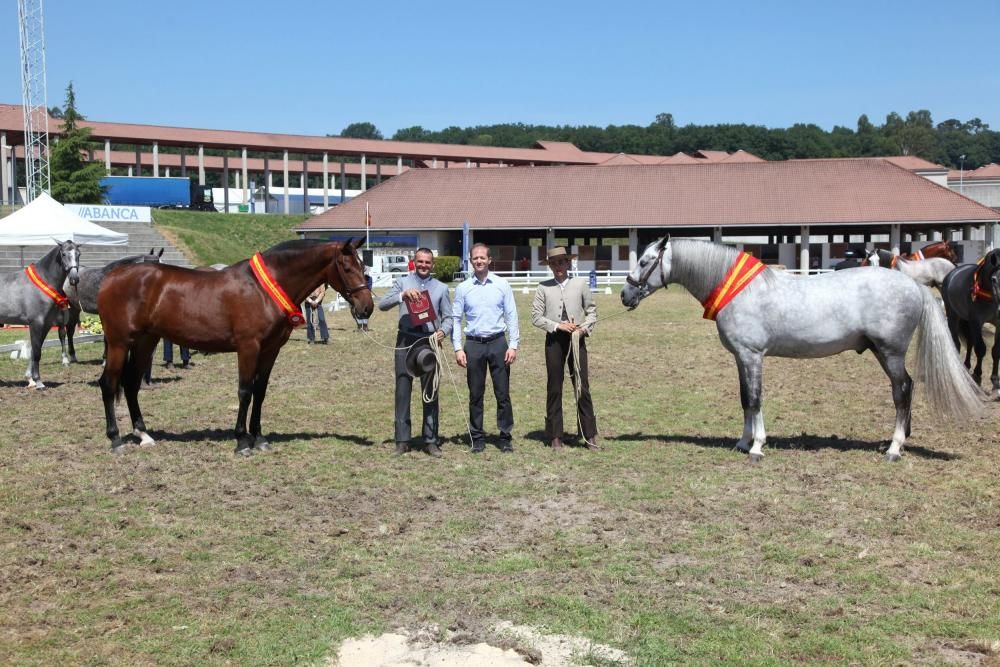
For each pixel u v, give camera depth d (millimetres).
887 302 7848
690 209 47781
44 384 12750
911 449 8477
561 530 6090
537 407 10969
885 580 5121
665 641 4355
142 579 5172
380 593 4961
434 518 6375
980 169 80812
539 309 8531
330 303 29094
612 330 20984
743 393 8234
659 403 11188
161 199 58656
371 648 4312
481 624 4566
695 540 5859
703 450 8461
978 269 11008
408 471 7707
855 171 49000
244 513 6488
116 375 8406
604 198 49938
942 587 5023
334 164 85250
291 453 8406
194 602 4832
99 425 9711
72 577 5203
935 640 4383
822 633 4449
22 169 69188
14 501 6727
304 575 5242
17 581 5141
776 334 8078
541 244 55875
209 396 11695
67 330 14703
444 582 5125
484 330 8305
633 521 6281
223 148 66562
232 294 8219
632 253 47969
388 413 10578
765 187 48750
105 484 7242
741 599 4879
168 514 6473
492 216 49469
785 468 7734
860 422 9883
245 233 54969
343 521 6309
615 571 5285
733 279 8117
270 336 8297
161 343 17812
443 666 4141
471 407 8438
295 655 4219
